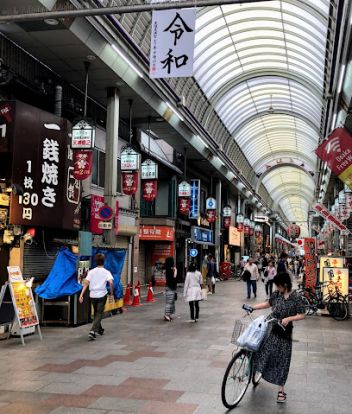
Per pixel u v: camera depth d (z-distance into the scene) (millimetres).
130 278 21875
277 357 5734
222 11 19203
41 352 8391
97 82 16000
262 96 31672
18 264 11656
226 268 36250
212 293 22625
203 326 11828
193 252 30516
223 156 33344
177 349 8820
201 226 35500
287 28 20469
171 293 12922
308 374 7105
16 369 7113
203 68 22688
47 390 6016
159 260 27375
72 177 12992
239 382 5652
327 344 9688
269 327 5875
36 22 11578
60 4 10914
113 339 9852
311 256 17438
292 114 33844
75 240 14305
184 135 24016
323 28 17672
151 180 19812
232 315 14156
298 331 11469
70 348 8797
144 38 15961
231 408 5426
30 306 9625
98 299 10016
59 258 11664
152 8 6812
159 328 11445
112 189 16234
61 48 13266
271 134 42906
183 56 7762
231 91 27891
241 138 39062
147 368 7250
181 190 26484
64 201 12539
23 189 11359
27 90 13203
